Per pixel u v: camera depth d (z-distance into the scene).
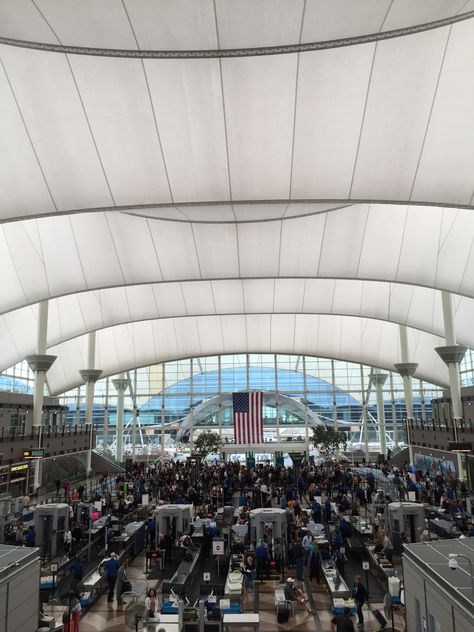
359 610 12.17
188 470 33.72
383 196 20.50
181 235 31.58
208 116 18.81
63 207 20.98
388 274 31.45
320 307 43.19
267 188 20.98
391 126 18.62
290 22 11.16
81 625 12.49
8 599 8.17
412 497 20.09
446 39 15.96
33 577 9.17
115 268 32.69
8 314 40.28
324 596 14.44
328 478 30.14
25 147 19.16
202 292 43.53
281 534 17.22
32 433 34.78
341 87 17.61
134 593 13.23
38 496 32.25
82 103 18.25
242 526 18.44
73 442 41.75
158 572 16.73
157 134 19.39
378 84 17.44
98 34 11.20
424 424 40.16
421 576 8.23
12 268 30.62
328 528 21.05
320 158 19.91
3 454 30.00
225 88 17.84
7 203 20.14
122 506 22.98
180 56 12.30
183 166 20.39
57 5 9.98
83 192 20.78
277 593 13.18
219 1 10.65
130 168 20.36
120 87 17.78
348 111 18.36
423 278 30.66
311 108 18.36
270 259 32.56
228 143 19.69
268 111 18.56
